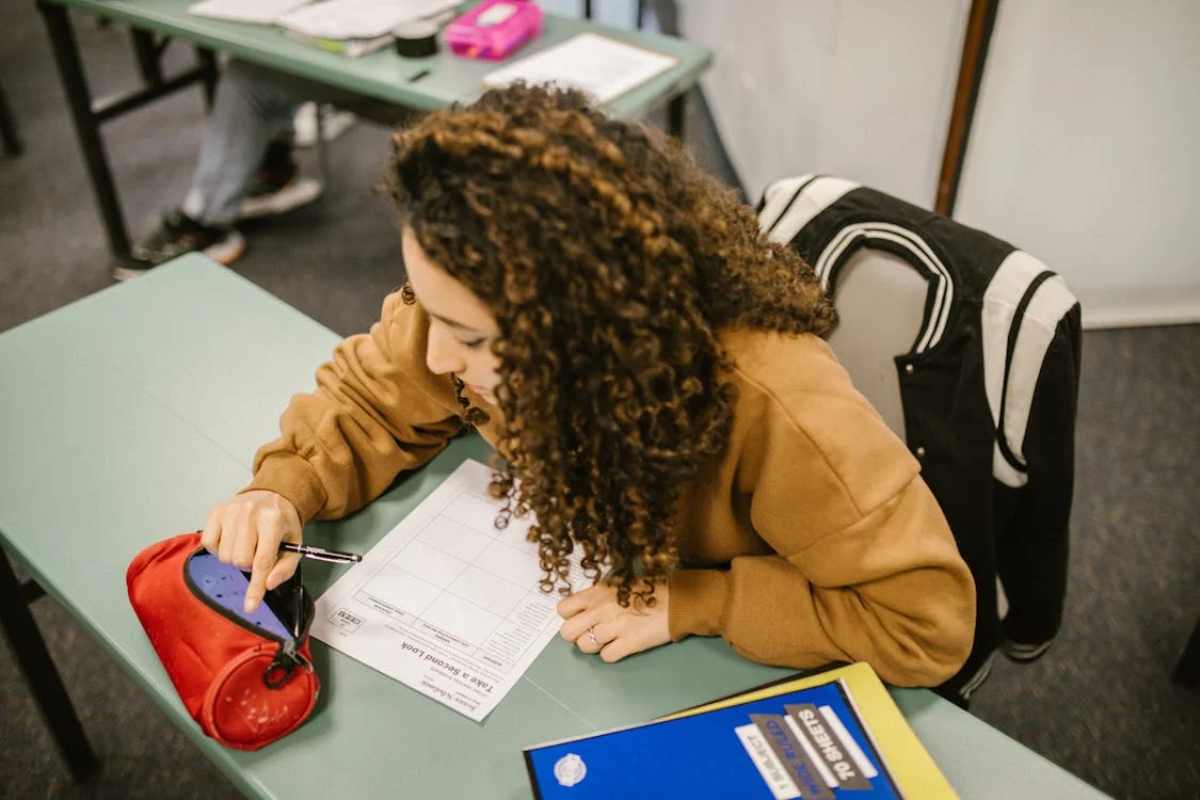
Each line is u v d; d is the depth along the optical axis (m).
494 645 0.87
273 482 0.95
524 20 1.99
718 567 0.95
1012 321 0.95
